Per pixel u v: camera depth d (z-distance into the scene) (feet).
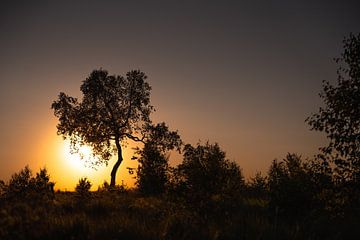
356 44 43.34
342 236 42.93
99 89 144.25
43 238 36.99
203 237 38.96
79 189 77.92
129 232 38.58
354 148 42.78
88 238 36.47
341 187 43.21
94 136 143.43
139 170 95.25
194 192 54.44
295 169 59.06
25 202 61.00
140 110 145.48
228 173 57.52
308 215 50.39
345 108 42.98
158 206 59.62
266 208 61.05
